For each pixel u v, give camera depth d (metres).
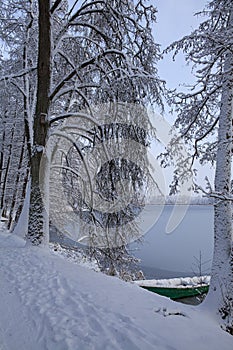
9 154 19.28
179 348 3.10
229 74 5.92
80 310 3.98
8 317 3.67
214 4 6.60
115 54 9.05
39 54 8.88
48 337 3.18
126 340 3.17
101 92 8.40
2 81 9.81
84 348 2.97
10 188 21.23
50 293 4.63
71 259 9.48
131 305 4.39
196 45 5.89
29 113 11.76
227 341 3.55
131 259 9.40
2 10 11.01
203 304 5.49
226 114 6.09
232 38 5.24
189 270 11.39
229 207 5.82
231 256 5.52
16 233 10.62
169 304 4.88
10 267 6.16
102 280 5.72
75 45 10.24
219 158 6.08
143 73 8.08
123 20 8.81
